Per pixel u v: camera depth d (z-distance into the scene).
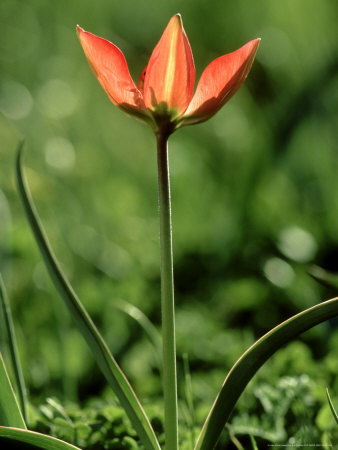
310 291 4.04
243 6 7.52
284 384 2.46
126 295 3.98
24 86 6.64
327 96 5.41
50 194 4.82
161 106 1.66
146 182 6.11
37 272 3.93
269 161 5.00
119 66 1.66
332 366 2.70
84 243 4.61
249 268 4.43
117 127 6.68
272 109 5.75
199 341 3.50
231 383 1.61
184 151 6.41
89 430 2.14
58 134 6.22
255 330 3.89
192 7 7.94
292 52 6.61
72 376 3.28
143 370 3.43
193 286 4.48
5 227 3.25
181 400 2.56
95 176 5.80
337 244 4.52
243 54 1.65
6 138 5.36
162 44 1.60
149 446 1.66
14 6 7.10
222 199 5.29
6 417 1.70
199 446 1.63
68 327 3.43
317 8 6.77
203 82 1.67
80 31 1.64
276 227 4.78
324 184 5.30
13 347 2.11
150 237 5.05
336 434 2.22
